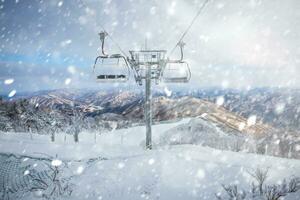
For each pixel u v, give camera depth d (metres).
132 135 36.69
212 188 12.20
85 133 36.44
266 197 11.05
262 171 13.17
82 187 13.18
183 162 14.94
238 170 13.48
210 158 15.52
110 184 13.30
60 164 14.70
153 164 14.87
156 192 12.43
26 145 17.39
